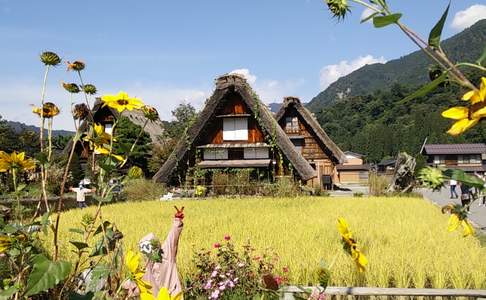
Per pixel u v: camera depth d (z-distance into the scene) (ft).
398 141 314.96
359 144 345.72
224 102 85.87
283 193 75.25
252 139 85.76
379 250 26.11
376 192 90.53
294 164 82.33
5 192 6.79
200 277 18.89
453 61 3.19
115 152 6.52
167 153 111.24
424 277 21.21
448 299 18.66
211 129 86.99
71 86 6.52
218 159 86.53
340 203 63.26
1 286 6.10
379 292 17.83
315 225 37.93
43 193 6.54
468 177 3.58
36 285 4.79
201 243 28.68
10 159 6.49
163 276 14.74
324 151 106.73
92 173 6.64
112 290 6.24
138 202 66.90
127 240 29.27
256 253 25.07
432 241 30.01
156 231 34.58
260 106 83.10
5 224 6.39
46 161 6.49
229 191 80.94
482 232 38.50
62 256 16.37
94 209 52.95
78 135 6.39
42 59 6.50
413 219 43.91
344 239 4.88
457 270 21.75
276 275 19.03
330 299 17.89
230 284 17.57
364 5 3.36
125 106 6.41
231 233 32.81
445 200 86.74
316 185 96.02
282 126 107.96
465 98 2.69
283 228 35.78
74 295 5.74
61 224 37.11
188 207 57.26
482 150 226.99
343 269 21.24
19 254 6.30
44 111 6.49
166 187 86.02
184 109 153.89
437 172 3.63
